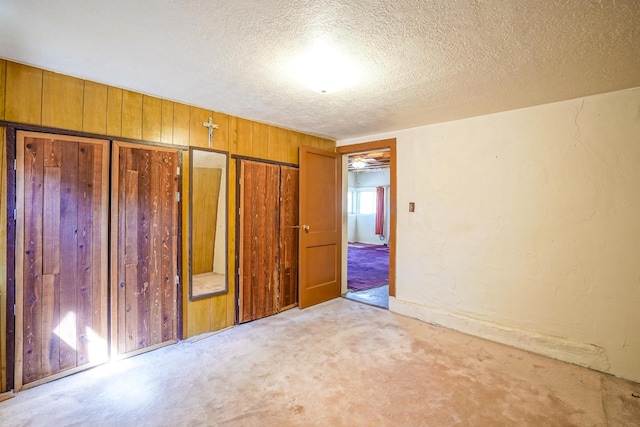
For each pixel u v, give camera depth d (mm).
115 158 2383
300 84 2299
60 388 2057
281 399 1966
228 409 1862
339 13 1430
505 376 2277
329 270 4168
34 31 1611
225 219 3105
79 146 2225
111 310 2387
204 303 2955
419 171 3486
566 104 2545
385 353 2621
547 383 2193
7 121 1956
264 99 2633
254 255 3365
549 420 1806
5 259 1968
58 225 2150
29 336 2053
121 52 1845
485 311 3004
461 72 2041
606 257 2385
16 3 1360
